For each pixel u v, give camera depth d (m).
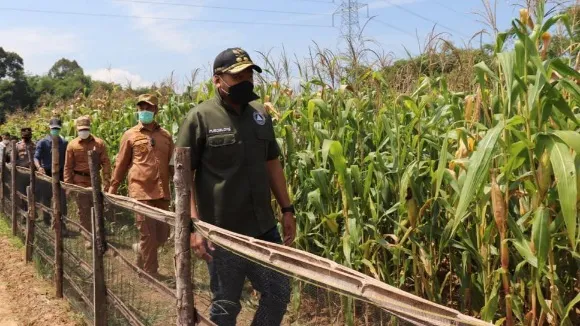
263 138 3.18
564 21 2.86
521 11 3.04
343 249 4.31
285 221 3.48
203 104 3.13
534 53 2.64
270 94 6.14
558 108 2.67
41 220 6.79
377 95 4.88
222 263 2.52
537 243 2.76
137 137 6.02
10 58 68.44
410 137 4.34
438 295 4.07
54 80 61.59
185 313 2.73
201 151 3.10
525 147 2.78
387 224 4.55
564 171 2.39
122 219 3.71
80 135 7.60
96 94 12.50
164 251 3.02
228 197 3.06
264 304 2.30
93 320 4.53
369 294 1.67
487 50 3.75
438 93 4.63
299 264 2.00
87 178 7.70
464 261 3.86
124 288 3.72
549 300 3.33
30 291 6.03
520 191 3.39
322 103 4.56
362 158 4.61
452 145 4.04
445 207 3.67
